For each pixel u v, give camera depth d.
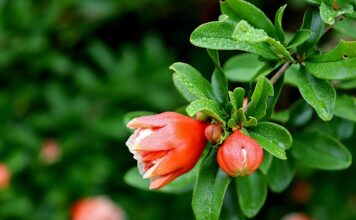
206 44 1.90
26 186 4.64
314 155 2.40
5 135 4.65
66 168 4.67
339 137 2.57
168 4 5.17
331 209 4.56
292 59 1.94
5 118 4.75
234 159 1.74
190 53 5.25
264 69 2.05
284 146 1.84
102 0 4.96
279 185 2.41
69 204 4.59
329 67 1.90
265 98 1.85
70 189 4.61
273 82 2.00
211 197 1.92
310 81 1.94
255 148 1.76
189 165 1.83
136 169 2.54
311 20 2.03
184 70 1.91
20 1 4.73
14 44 4.69
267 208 4.82
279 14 1.92
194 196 1.93
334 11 1.96
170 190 2.41
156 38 5.04
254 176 2.39
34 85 4.84
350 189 4.50
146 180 2.52
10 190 4.49
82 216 4.40
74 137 4.70
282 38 1.97
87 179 4.62
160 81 4.89
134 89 4.81
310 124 2.52
